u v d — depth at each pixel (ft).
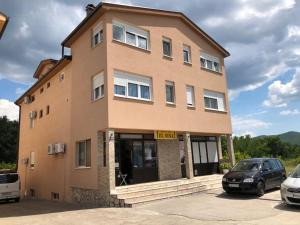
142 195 45.03
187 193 50.57
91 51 54.65
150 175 57.47
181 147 64.49
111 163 46.42
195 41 69.10
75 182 56.39
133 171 54.90
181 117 60.03
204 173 69.67
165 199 46.83
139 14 57.00
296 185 36.35
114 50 50.67
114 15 52.44
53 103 70.74
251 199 44.29
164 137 56.29
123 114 49.37
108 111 47.42
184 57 65.92
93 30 55.57
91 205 48.83
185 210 38.09
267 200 42.96
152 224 31.12
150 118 53.62
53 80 71.92
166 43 62.23
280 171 53.11
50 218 36.81
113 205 44.27
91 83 53.67
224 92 74.33
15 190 66.95
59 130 65.92
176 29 64.28
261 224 29.96
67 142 61.46
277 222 30.40
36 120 81.87
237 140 238.07
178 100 60.44
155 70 56.95
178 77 61.77
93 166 50.65
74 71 61.00
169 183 53.57
